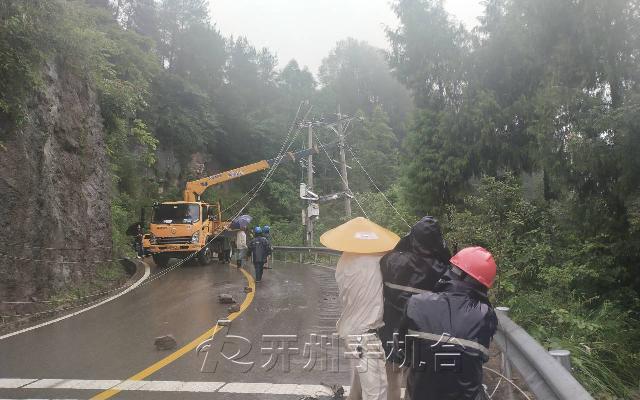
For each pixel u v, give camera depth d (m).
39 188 12.66
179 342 8.50
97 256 16.84
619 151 10.95
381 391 4.25
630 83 11.95
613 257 11.90
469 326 3.14
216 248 24.48
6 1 11.53
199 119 55.12
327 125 32.31
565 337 8.91
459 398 3.12
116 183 33.75
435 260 4.24
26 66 11.48
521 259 11.49
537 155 15.06
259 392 5.89
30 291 11.73
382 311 4.35
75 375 6.69
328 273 20.11
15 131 11.76
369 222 4.68
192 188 25.48
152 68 32.91
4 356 7.73
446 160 19.72
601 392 7.16
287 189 52.84
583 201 12.81
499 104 18.81
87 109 17.94
